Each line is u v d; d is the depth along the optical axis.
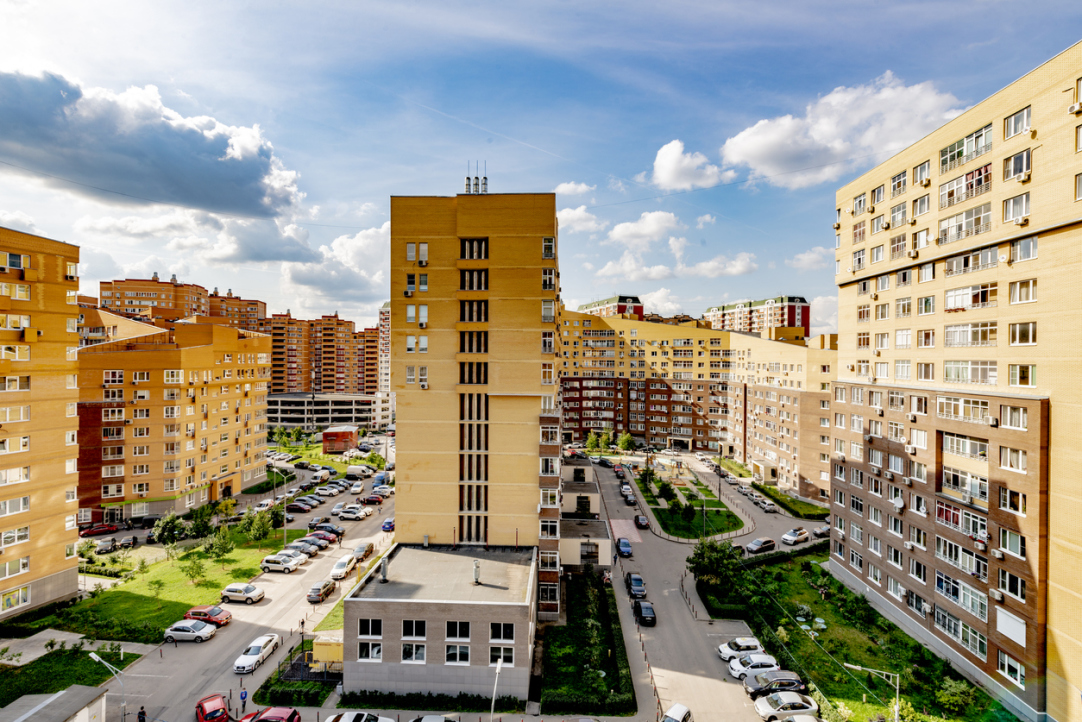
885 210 47.53
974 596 36.53
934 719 32.66
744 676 37.31
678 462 108.06
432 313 46.91
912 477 43.44
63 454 47.22
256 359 92.44
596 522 57.38
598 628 43.28
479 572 40.62
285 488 90.44
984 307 37.06
